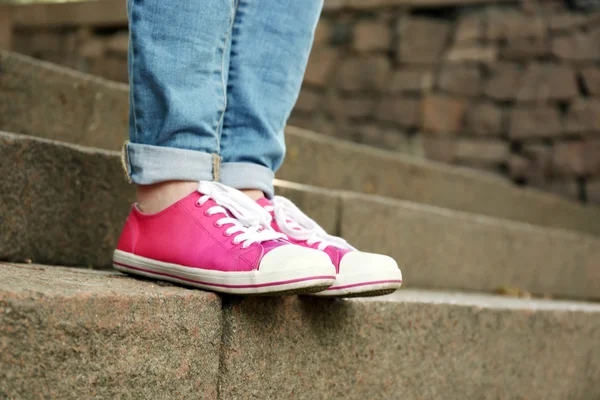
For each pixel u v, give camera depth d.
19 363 0.69
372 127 4.09
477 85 3.92
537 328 1.57
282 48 1.10
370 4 4.13
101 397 0.77
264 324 0.99
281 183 1.73
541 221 3.39
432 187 2.81
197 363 0.90
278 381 1.01
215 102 1.00
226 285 0.93
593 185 3.70
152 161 0.99
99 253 1.33
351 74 4.16
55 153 1.24
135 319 0.81
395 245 2.04
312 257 0.91
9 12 4.59
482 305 1.43
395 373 1.23
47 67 1.71
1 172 1.16
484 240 2.38
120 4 4.38
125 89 1.92
